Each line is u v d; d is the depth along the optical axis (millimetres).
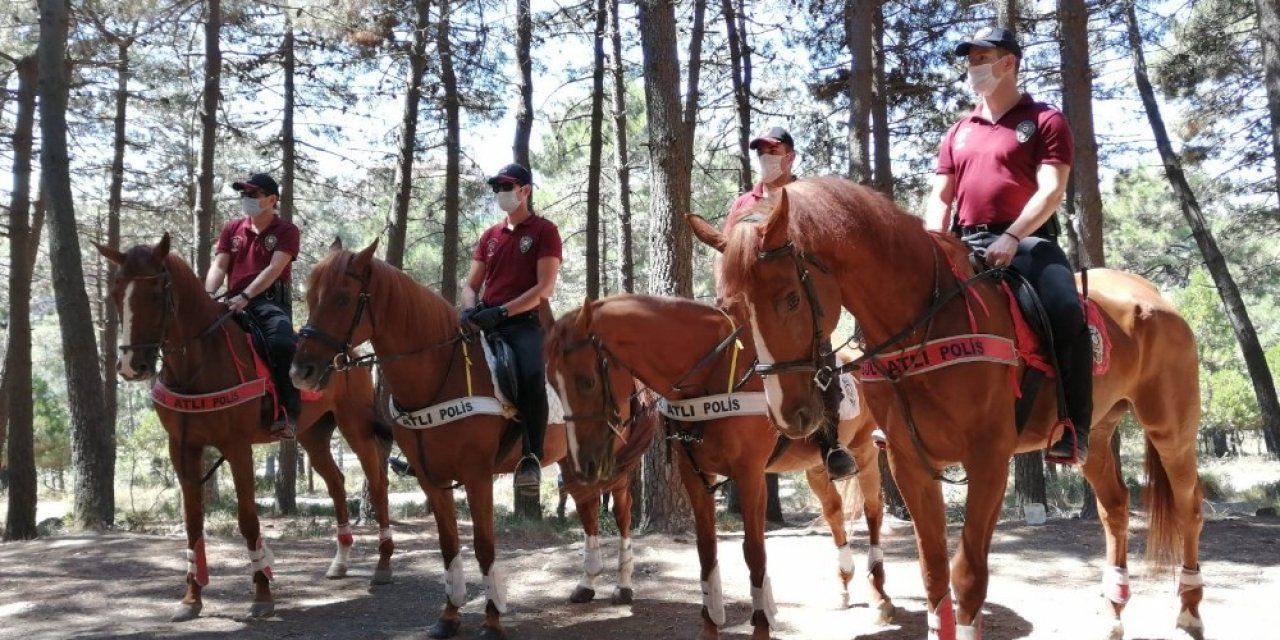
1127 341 5242
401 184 16578
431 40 17125
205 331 6984
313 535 12461
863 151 12414
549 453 6770
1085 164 11594
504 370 6367
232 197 23391
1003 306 4473
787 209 3910
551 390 6770
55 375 42125
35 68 15703
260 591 7145
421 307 6340
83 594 7914
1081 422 4461
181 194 24875
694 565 8547
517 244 6699
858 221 4086
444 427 6246
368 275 6129
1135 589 7121
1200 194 22812
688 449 5715
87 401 13344
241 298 7316
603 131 23344
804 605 6969
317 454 8617
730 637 6152
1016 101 4824
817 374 4062
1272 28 12227
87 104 21203
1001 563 8328
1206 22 19391
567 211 26750
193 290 6977
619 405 5715
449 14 16828
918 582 7582
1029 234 4406
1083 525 10703
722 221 23203
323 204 25938
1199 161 21078
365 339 6180
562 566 8688
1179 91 20266
